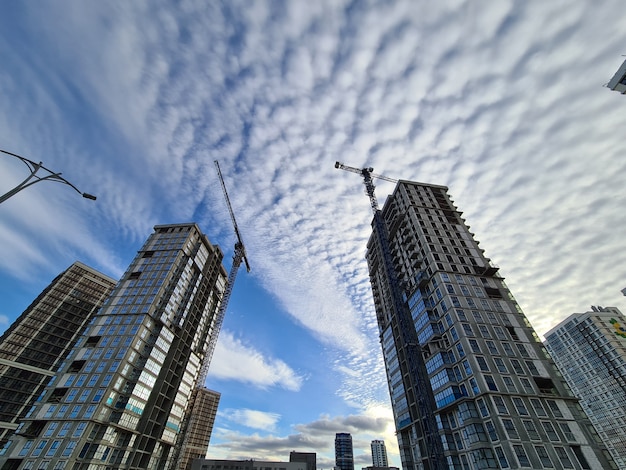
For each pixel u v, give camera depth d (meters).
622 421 136.62
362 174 135.75
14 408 114.06
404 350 88.38
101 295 152.25
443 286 82.75
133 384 85.75
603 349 150.00
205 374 143.62
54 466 67.50
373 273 124.12
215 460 156.88
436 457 67.06
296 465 155.25
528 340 74.44
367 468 192.62
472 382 66.62
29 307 136.88
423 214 105.81
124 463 78.62
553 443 56.97
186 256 120.31
